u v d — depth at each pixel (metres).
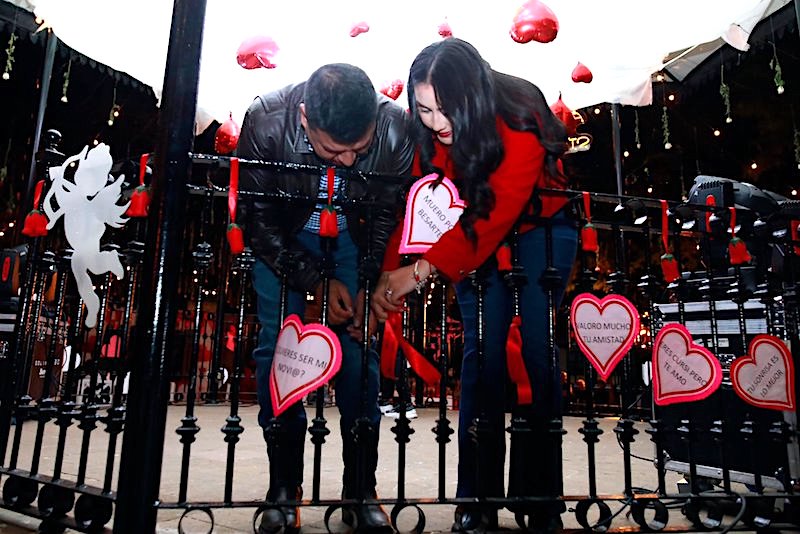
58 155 1.68
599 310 1.46
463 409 1.62
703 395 1.46
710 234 1.68
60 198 1.57
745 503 1.47
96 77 6.36
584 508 1.38
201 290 1.29
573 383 8.35
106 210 1.47
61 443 1.44
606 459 3.18
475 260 1.41
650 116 6.57
